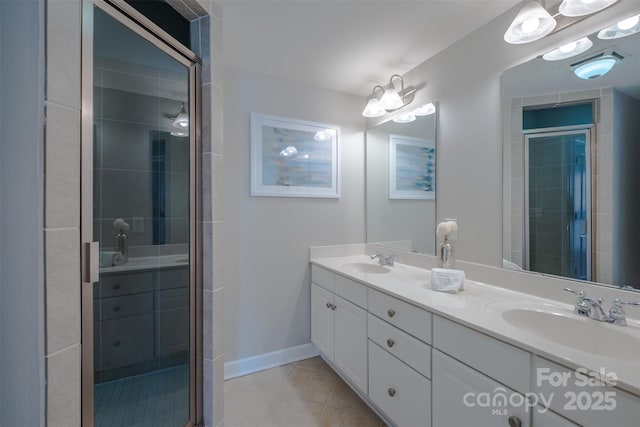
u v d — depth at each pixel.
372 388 1.62
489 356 0.99
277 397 1.85
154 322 1.54
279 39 1.76
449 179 1.80
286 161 2.29
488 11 1.50
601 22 1.15
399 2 1.43
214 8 1.47
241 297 2.14
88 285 0.95
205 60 1.46
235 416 1.67
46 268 0.79
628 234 1.07
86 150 0.95
